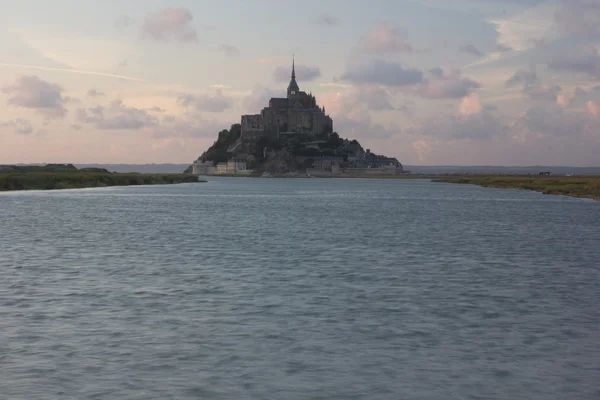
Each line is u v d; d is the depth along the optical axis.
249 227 77.56
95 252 51.44
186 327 26.67
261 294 33.78
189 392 19.33
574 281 38.50
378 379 20.61
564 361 22.45
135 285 36.09
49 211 105.31
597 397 19.12
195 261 46.44
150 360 22.27
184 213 104.88
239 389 19.62
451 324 27.50
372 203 150.25
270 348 23.80
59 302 31.34
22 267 42.69
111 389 19.50
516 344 24.48
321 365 21.92
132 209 114.00
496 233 71.88
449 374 21.09
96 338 24.88
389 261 47.19
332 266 44.34
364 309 30.30
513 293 34.50
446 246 58.00
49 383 19.95
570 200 165.38
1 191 195.50
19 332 25.69
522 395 19.27
